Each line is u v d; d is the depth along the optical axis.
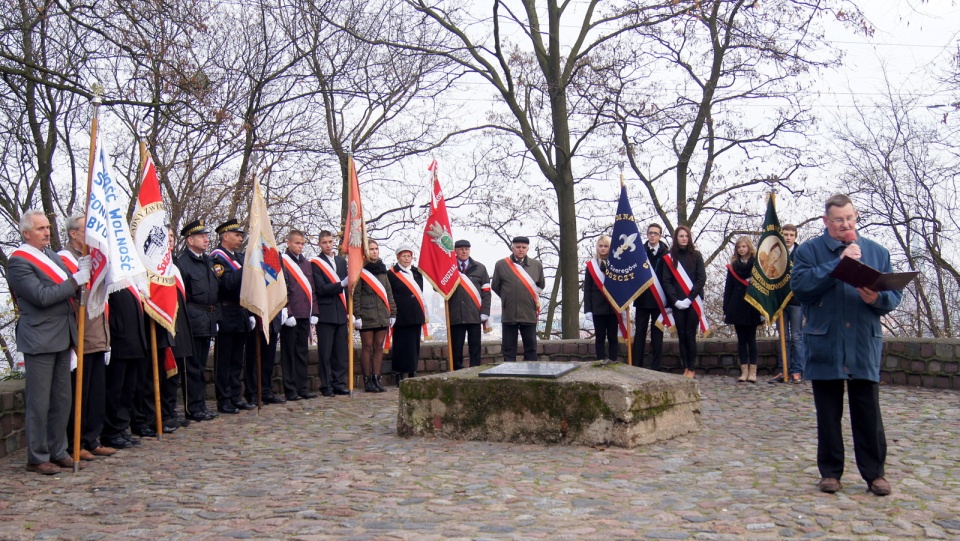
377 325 12.09
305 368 11.66
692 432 8.44
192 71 15.28
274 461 7.44
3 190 17.17
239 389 10.61
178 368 9.84
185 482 6.69
